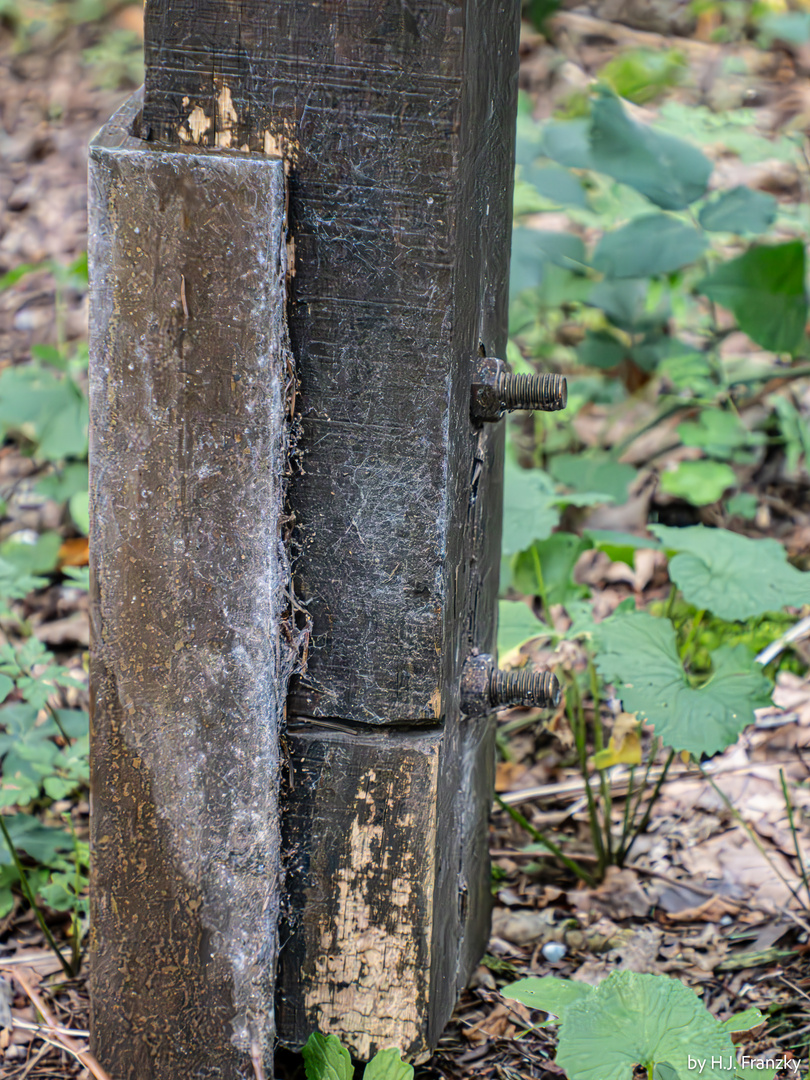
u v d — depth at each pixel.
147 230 1.33
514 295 3.33
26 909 2.14
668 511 3.36
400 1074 1.45
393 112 1.30
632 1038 1.39
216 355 1.36
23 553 3.27
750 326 2.98
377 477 1.42
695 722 2.00
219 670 1.43
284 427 1.40
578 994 1.53
